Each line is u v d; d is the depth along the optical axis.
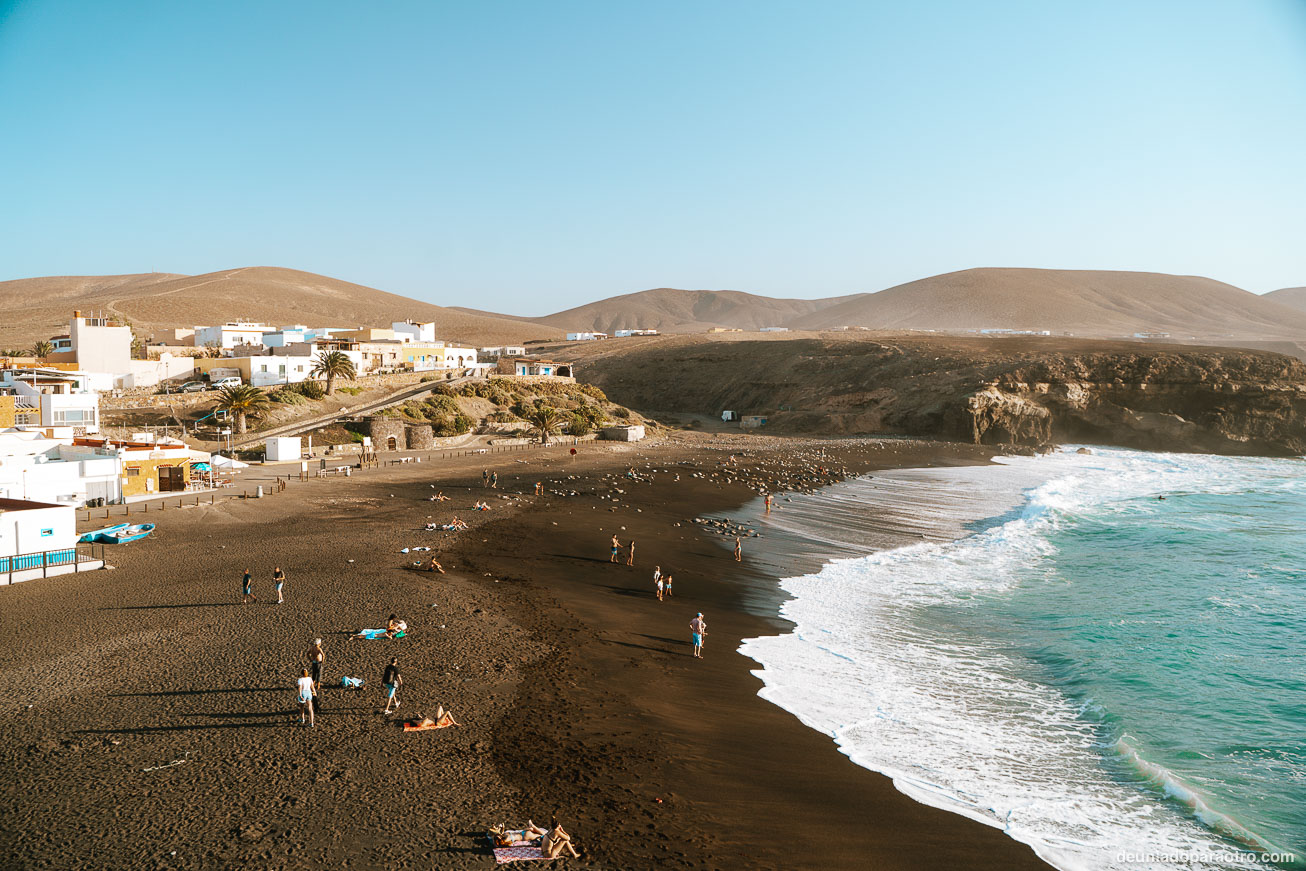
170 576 37.94
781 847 16.84
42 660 26.50
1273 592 40.72
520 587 37.81
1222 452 124.94
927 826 18.12
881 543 52.94
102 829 16.55
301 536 47.94
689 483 78.00
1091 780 20.86
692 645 30.83
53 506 39.00
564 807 17.92
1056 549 51.41
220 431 84.62
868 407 151.50
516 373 142.00
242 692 23.95
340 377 113.62
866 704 25.75
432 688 24.62
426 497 63.78
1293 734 24.05
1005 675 28.97
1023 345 172.75
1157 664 30.06
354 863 15.50
